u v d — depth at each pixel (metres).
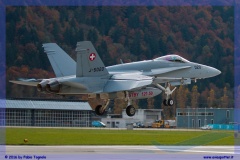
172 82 155.12
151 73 152.38
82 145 140.62
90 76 142.00
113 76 145.25
